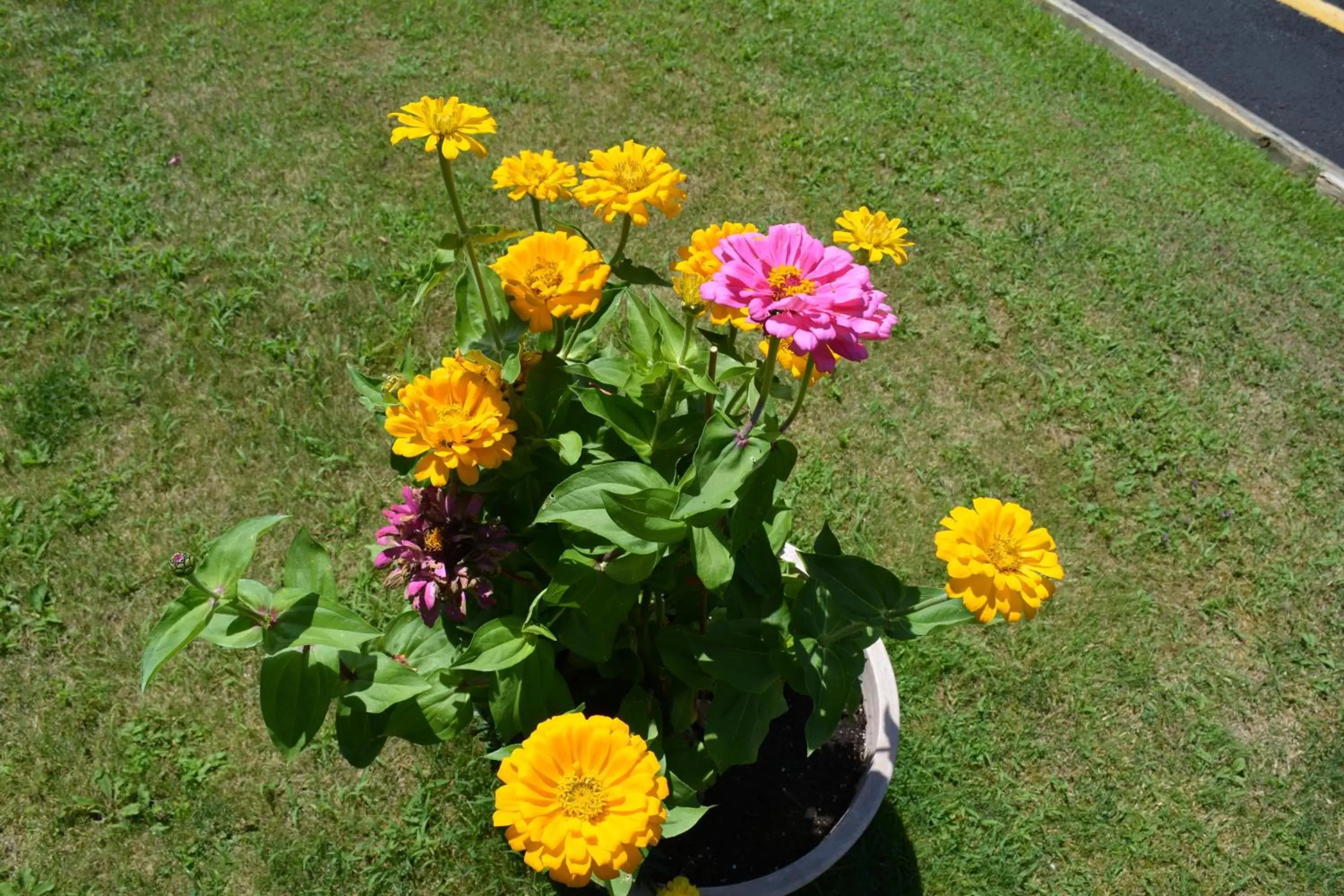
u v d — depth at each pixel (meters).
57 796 2.73
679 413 2.19
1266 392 4.12
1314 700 3.24
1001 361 4.08
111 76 4.93
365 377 2.35
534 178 2.10
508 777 1.60
